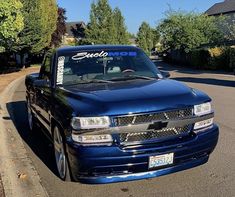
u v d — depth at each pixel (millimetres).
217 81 11578
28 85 4789
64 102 2877
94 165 2541
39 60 31047
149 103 2613
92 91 2910
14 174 3355
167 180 2994
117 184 2971
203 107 2791
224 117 5383
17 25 14633
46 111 3518
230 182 2908
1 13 14008
